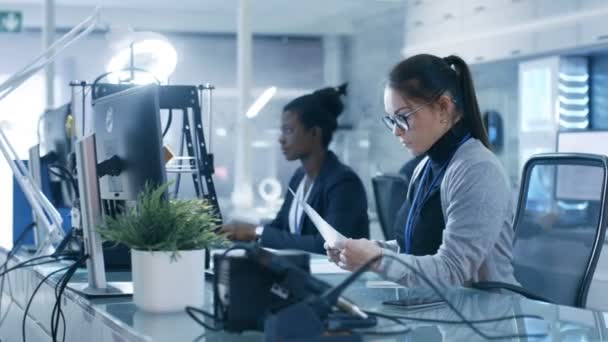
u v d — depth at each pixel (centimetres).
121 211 198
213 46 868
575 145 464
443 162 210
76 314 181
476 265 196
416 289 189
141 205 158
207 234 159
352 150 798
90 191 184
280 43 898
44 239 271
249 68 742
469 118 209
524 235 242
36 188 255
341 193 322
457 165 203
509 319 151
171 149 253
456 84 207
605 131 441
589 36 486
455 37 635
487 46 590
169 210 157
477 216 196
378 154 772
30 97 742
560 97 511
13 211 303
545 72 518
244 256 130
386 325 143
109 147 205
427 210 212
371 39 799
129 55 262
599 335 136
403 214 229
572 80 515
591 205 231
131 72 257
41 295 222
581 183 315
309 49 903
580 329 142
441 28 658
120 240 157
